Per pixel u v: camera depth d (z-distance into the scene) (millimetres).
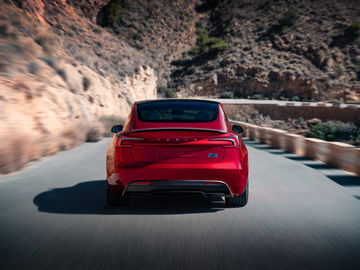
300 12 112312
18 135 9078
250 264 3361
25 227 4402
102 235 4141
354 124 64375
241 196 5367
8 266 3254
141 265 3309
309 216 5047
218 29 120938
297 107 71062
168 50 112500
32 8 32688
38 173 8203
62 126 14742
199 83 96438
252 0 126562
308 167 9750
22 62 17625
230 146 5000
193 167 4852
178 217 4922
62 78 21594
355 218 4980
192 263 3363
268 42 104000
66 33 38406
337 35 98062
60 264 3311
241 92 92688
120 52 46188
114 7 113375
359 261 3473
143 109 5707
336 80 86312
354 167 8922
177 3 128500
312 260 3477
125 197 5285
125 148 4934
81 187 6773
